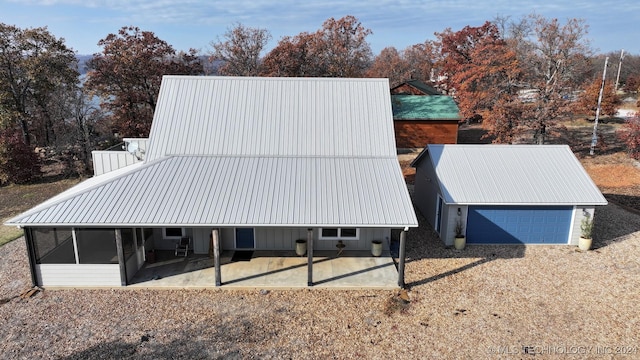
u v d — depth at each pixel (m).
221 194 14.20
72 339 11.23
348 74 41.16
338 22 42.06
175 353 10.70
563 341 11.17
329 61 41.09
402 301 13.05
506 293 13.51
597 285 13.95
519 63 30.12
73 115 33.97
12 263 15.91
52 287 13.76
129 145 18.94
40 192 27.00
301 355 10.64
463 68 36.16
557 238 17.16
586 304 12.87
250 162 16.30
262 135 17.59
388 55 85.88
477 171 17.66
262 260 15.52
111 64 32.69
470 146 18.98
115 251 13.57
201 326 11.79
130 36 33.50
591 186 16.97
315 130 17.83
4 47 31.62
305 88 19.41
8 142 28.20
